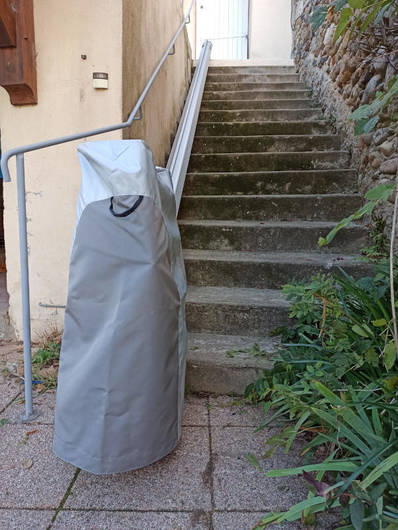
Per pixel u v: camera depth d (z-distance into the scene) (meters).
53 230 2.39
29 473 1.41
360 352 1.47
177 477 1.40
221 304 2.24
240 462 1.47
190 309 2.27
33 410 1.76
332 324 1.62
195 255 2.66
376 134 2.69
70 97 2.28
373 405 1.24
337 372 1.42
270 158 3.49
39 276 2.43
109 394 1.23
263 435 1.63
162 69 3.32
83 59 2.24
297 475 1.40
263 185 3.29
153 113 3.01
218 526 1.20
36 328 2.48
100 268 1.25
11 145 2.37
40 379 2.03
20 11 2.17
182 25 3.95
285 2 7.42
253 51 7.52
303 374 1.58
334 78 3.76
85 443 1.26
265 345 2.12
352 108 3.23
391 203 2.45
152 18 2.94
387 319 1.52
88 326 1.27
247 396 1.76
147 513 1.24
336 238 2.71
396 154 2.41
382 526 1.04
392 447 1.16
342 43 3.43
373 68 2.67
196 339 2.19
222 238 2.82
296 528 1.19
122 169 1.24
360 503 1.01
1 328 2.56
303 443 1.58
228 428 1.67
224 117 4.29
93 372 1.24
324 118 4.10
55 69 2.27
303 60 5.10
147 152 1.31
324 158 3.43
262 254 2.70
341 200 2.96
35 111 2.32
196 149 3.82
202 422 1.71
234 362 1.92
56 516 1.23
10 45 2.19
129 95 2.39
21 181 1.56
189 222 2.93
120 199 1.23
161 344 1.29
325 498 1.05
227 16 7.79
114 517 1.23
